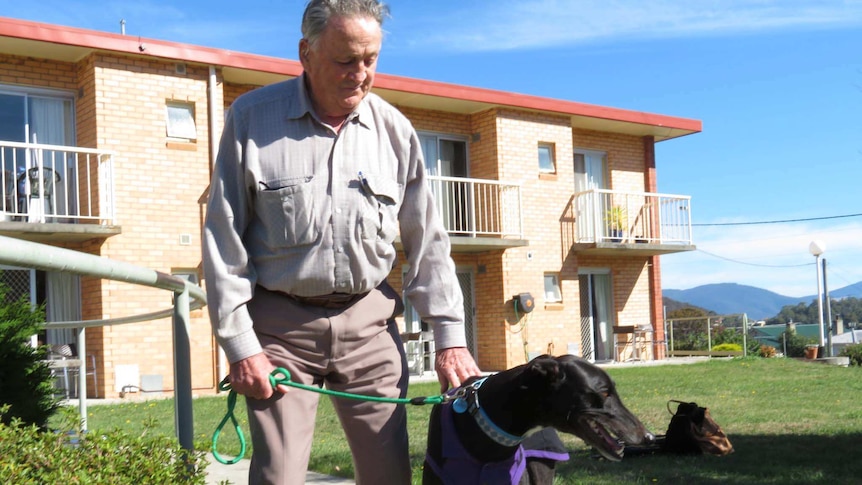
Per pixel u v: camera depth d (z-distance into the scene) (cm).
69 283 1365
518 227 1778
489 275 1791
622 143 2058
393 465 296
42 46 1302
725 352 2077
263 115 276
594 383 306
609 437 302
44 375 402
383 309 294
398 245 1538
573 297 1870
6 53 1329
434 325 312
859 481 553
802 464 614
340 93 270
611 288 2008
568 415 305
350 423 294
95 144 1334
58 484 213
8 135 1335
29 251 200
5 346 384
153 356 1345
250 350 267
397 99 1680
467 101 1712
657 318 2056
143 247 1361
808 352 2220
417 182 305
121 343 1316
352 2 260
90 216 1285
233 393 277
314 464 620
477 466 310
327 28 260
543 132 1844
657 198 2027
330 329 280
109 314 1307
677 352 2158
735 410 932
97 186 1327
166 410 1019
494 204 1759
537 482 331
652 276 2062
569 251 1873
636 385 1238
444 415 318
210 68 1427
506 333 1755
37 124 1362
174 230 1390
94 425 852
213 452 272
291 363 280
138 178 1362
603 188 2031
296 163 273
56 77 1371
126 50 1333
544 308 1816
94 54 1331
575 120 1909
